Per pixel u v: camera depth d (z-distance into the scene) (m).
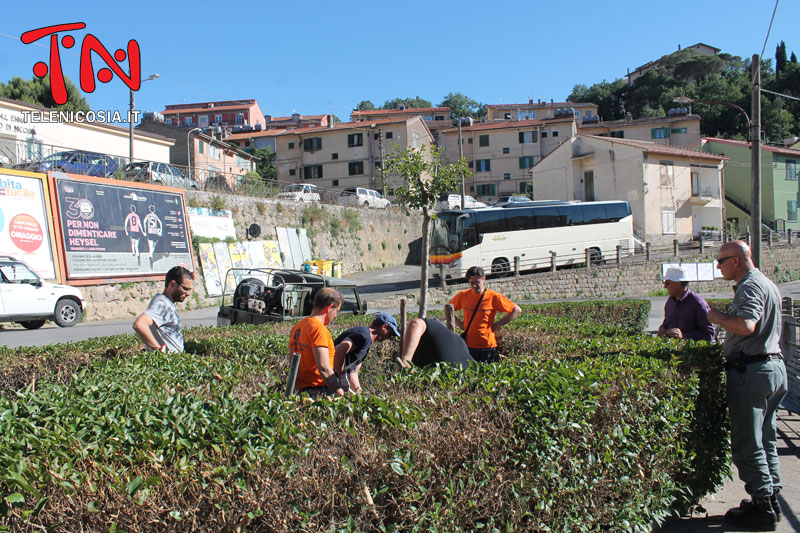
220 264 26.78
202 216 26.72
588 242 30.80
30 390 3.56
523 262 28.94
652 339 5.60
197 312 23.83
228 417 2.80
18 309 17.05
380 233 40.53
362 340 4.84
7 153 24.34
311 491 2.48
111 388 3.69
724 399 4.71
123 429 2.66
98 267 21.66
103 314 21.67
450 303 6.57
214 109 87.69
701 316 5.84
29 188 19.77
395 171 11.98
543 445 3.22
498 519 3.01
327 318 4.44
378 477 2.64
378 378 3.99
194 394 3.84
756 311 4.11
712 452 4.61
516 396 3.34
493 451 3.01
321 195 36.88
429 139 59.97
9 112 28.72
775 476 4.33
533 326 7.96
